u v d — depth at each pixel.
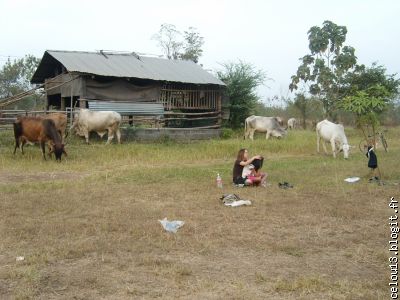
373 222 7.06
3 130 19.02
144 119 21.06
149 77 20.78
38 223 6.76
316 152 17.27
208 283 4.61
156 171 11.85
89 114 17.72
